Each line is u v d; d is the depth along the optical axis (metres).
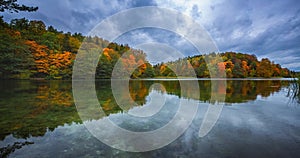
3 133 2.79
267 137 2.61
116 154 2.06
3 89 9.70
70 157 1.98
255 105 5.27
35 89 9.84
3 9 7.65
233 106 5.13
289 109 4.66
